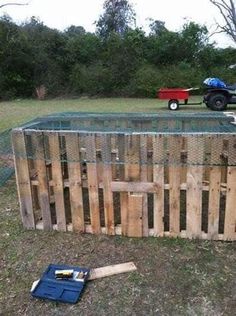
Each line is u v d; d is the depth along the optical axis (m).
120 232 2.65
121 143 2.55
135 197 2.53
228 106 11.34
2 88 18.02
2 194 3.64
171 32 18.41
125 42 17.92
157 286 2.05
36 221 2.82
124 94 17.05
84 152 2.59
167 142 2.38
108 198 2.59
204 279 2.10
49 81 18.48
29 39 18.77
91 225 2.69
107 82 17.39
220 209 2.92
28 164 2.65
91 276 2.14
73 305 1.91
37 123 3.06
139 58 17.86
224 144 2.38
